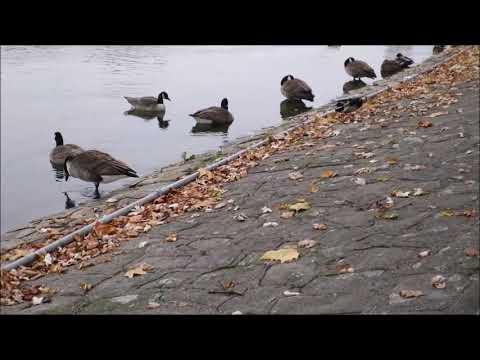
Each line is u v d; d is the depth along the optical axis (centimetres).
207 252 414
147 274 390
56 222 545
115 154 947
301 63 1962
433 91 948
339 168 575
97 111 1280
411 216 414
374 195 474
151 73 1752
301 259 374
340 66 1891
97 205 585
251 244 414
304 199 495
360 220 425
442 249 350
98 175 665
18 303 371
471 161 520
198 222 484
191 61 2008
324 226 422
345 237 398
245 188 561
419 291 306
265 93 1459
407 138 645
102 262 425
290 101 1359
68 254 452
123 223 508
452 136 618
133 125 1160
